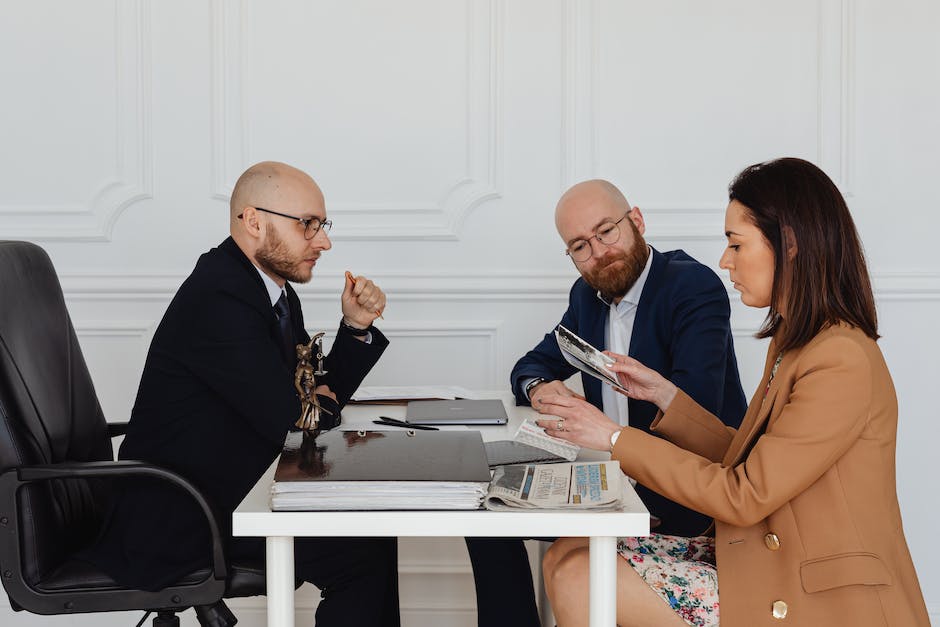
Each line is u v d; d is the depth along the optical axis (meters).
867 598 1.35
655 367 2.26
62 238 2.99
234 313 1.78
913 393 3.06
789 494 1.39
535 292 3.04
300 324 2.19
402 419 1.98
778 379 1.49
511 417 2.05
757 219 1.49
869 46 3.01
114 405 3.04
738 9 3.00
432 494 1.29
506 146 3.03
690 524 2.11
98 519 1.95
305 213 1.93
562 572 1.50
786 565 1.41
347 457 1.44
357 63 3.01
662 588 1.48
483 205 3.04
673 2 3.00
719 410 2.12
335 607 1.78
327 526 1.28
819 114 3.01
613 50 3.01
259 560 1.76
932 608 3.07
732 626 1.42
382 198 3.04
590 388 2.45
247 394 1.75
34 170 3.00
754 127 3.02
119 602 1.69
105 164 3.01
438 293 3.04
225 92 2.99
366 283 2.05
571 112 3.00
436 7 3.00
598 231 2.28
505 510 1.29
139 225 3.02
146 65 2.97
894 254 3.05
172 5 2.97
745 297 1.55
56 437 1.78
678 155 3.03
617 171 3.04
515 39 3.00
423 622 3.02
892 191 3.03
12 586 1.68
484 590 2.02
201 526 1.74
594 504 1.29
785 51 3.00
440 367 3.07
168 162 3.00
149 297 3.01
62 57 2.98
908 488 3.07
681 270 2.28
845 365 1.39
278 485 1.29
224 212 3.02
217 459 1.78
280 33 2.99
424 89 3.02
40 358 1.80
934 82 3.01
